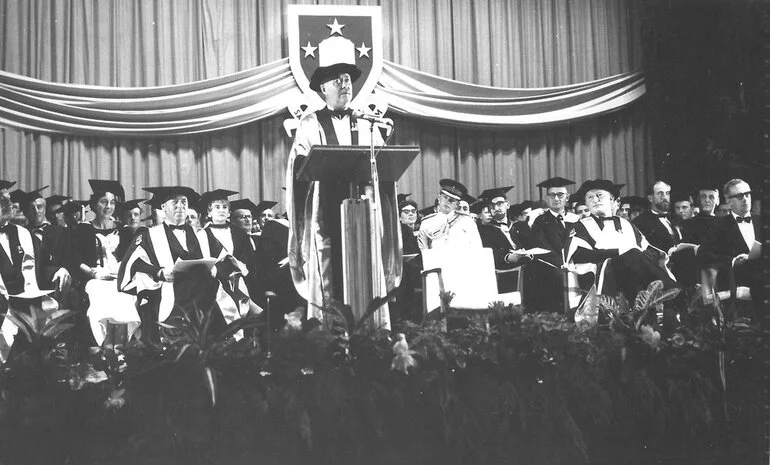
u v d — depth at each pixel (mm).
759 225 9586
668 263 9703
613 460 6531
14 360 6180
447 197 9500
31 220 9125
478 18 10641
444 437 6238
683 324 7266
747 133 10188
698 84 10492
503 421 6371
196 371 6086
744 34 10242
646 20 10781
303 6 10109
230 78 9945
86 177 9672
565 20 10844
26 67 9641
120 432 6043
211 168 9969
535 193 10656
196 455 6051
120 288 8695
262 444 6129
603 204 9469
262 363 6262
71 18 9789
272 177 10078
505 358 6496
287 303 8875
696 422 6699
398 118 10391
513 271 8992
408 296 8656
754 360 7043
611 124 10844
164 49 9984
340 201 7656
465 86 10414
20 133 9531
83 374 6184
